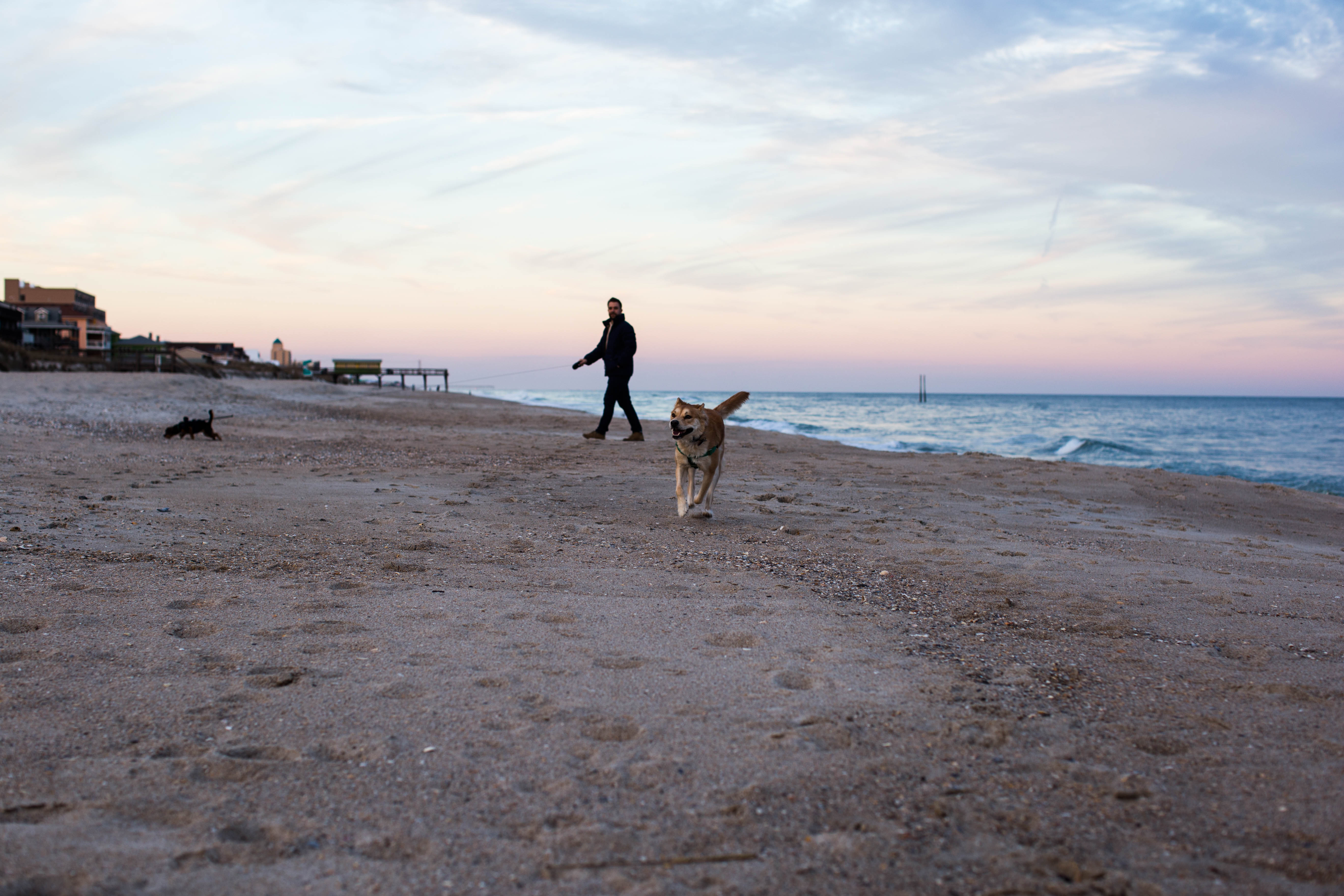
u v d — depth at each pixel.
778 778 2.12
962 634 3.53
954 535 5.89
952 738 2.40
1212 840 1.85
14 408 12.83
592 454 10.73
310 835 1.80
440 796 1.99
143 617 3.30
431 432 13.81
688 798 2.01
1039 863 1.76
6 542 4.30
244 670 2.78
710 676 2.89
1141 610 3.93
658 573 4.53
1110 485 9.02
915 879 1.69
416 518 5.71
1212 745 2.37
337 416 17.75
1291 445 27.27
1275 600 4.20
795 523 6.25
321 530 5.20
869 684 2.85
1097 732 2.47
